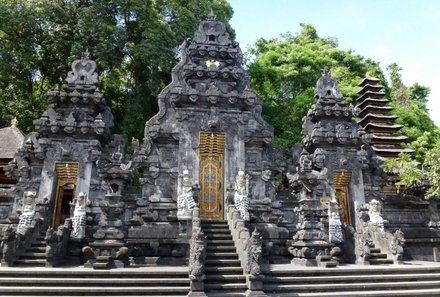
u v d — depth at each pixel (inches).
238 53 1099.3
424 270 701.9
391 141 1435.8
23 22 1336.1
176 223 850.1
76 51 1349.7
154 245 786.8
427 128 1870.1
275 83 1769.2
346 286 621.0
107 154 1046.4
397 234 810.8
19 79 1439.5
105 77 1507.1
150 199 919.0
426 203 1075.3
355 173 1079.0
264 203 962.7
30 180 958.4
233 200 930.1
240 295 571.2
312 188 820.0
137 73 1537.9
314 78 1772.9
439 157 990.4
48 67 1550.2
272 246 838.5
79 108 1027.9
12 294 555.5
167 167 956.6
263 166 1007.0
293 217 1000.2
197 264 577.0
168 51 1453.0
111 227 732.7
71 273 608.1
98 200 948.0
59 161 967.0
